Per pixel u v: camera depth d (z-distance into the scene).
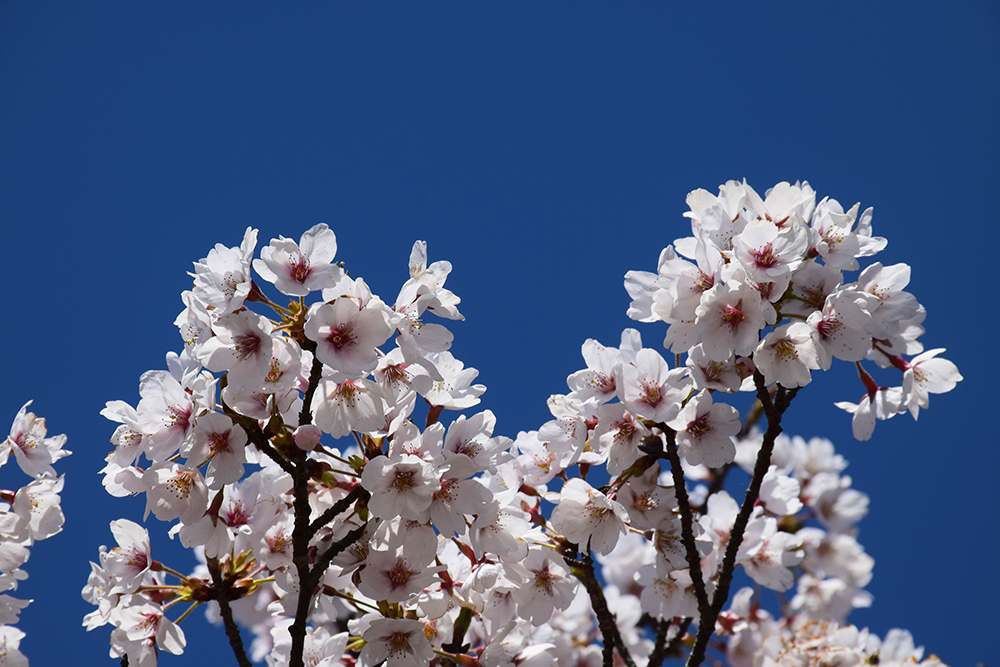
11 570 1.41
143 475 1.35
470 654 1.40
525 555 1.37
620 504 1.37
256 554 1.37
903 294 1.38
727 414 1.38
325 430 1.34
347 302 1.33
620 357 1.38
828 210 1.38
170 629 1.37
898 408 1.40
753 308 1.35
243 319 1.32
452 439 1.36
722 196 1.39
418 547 1.35
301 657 1.33
